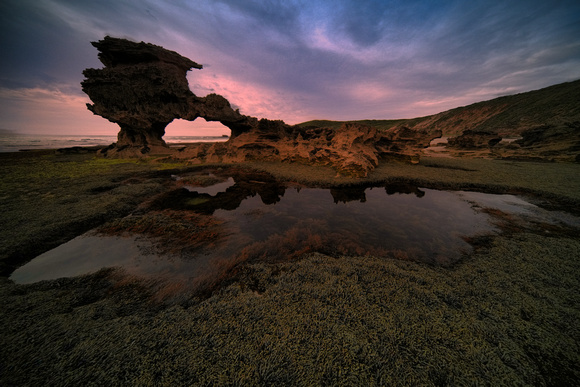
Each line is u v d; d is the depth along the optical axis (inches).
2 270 330.3
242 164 1259.2
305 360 176.4
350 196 719.1
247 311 230.1
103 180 857.5
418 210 582.6
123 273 322.7
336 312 226.8
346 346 187.8
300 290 264.4
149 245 406.6
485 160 1348.4
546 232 437.4
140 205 623.8
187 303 259.8
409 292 261.3
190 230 467.8
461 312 229.9
